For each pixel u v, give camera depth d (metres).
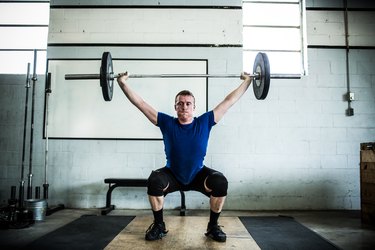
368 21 4.00
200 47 3.88
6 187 3.72
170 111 3.80
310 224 2.94
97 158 3.77
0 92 3.83
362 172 3.03
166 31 3.90
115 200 3.73
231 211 3.63
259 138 3.81
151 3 3.94
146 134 3.78
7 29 4.02
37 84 3.84
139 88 3.83
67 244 2.14
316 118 3.85
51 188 3.74
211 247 2.00
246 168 3.78
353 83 3.90
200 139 2.08
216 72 3.87
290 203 3.75
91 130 3.78
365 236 2.50
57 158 3.76
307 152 3.81
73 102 3.80
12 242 2.28
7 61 3.98
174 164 2.09
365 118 3.87
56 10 3.92
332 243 2.23
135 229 2.46
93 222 2.81
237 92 2.31
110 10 3.93
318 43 3.94
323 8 4.00
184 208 3.45
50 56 3.86
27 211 2.92
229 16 3.94
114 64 3.84
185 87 3.83
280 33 4.08
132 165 3.76
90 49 3.87
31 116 3.64
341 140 3.83
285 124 3.83
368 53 3.96
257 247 2.01
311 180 3.77
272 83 3.88
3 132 3.79
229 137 3.80
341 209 3.74
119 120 3.79
